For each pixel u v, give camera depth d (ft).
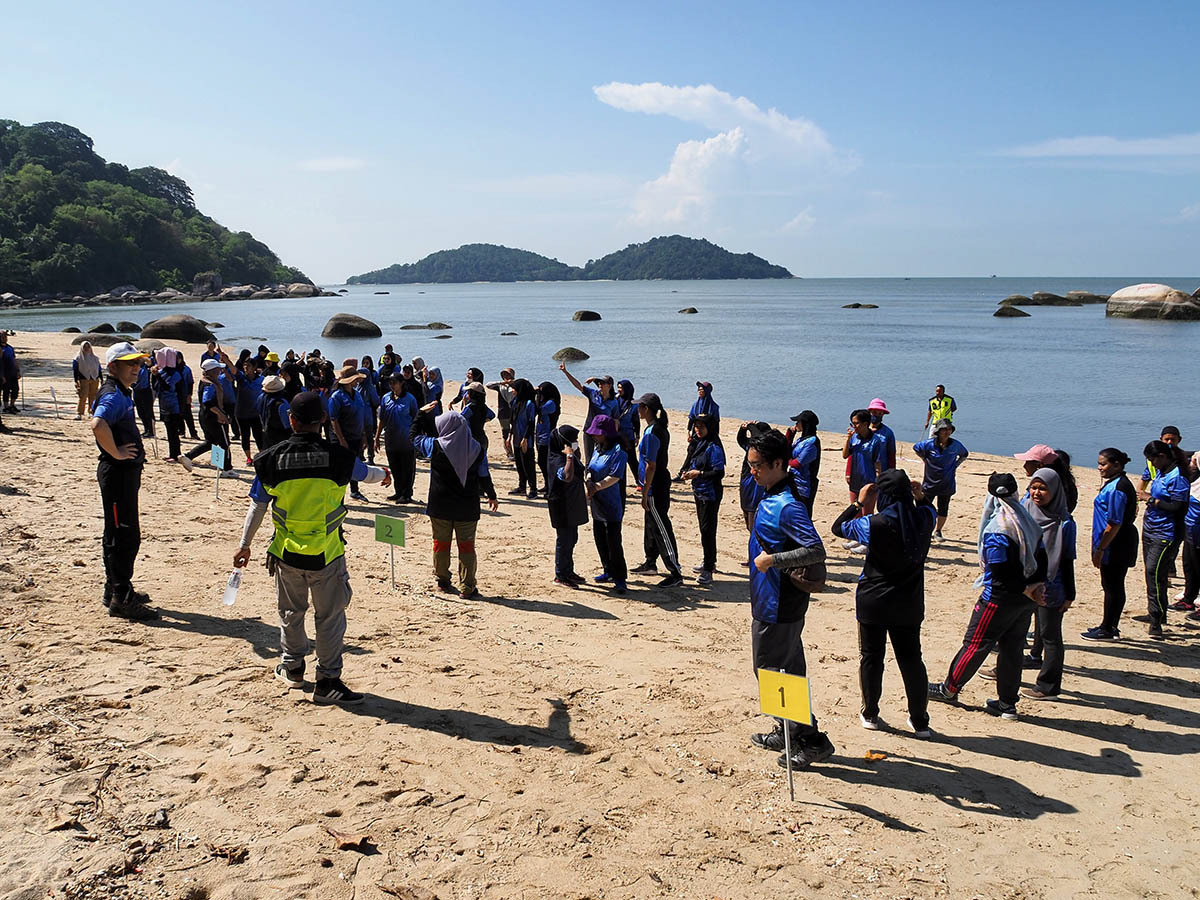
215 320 320.91
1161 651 28.17
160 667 20.62
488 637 25.55
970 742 20.45
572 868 14.25
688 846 15.16
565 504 31.17
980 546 22.12
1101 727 21.74
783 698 16.96
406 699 20.39
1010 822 16.76
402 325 296.92
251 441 63.10
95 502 35.78
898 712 22.02
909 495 19.60
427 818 15.35
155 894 12.73
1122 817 17.20
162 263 570.46
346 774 16.58
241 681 20.39
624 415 47.32
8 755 15.98
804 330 260.01
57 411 65.21
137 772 15.94
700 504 32.91
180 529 33.63
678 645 26.00
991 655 27.22
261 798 15.48
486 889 13.53
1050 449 24.17
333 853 14.06
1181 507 28.73
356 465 20.67
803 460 33.32
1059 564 22.86
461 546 29.35
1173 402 108.47
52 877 12.82
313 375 57.67
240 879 13.20
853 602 32.01
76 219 508.94
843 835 15.85
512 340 222.89
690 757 18.61
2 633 21.56
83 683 19.31
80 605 24.04
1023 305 409.08
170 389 49.32
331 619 19.40
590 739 19.17
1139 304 280.72
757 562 17.80
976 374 139.74
